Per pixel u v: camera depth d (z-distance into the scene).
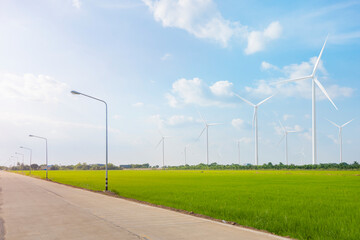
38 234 10.59
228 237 9.92
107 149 34.25
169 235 10.22
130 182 47.94
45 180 62.41
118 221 13.05
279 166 115.44
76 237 10.05
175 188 33.41
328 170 98.44
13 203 20.64
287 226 12.27
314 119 79.19
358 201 20.05
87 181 54.84
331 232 10.99
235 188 32.62
